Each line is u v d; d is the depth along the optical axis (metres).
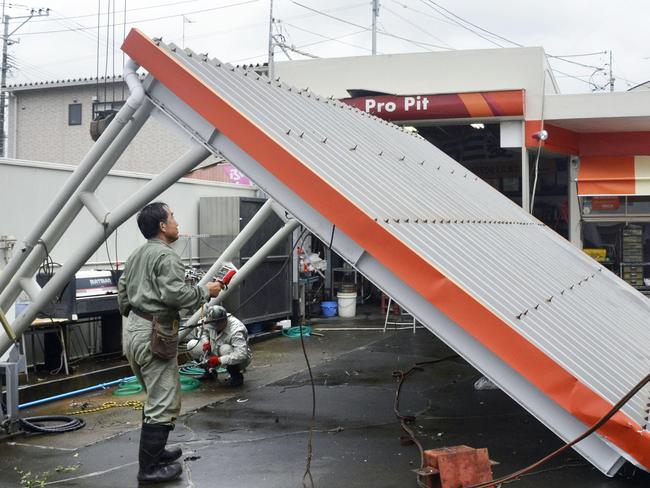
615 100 12.88
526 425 6.19
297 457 5.32
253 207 11.74
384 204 4.79
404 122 13.32
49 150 29.72
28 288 6.10
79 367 8.43
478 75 13.56
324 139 5.55
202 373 8.46
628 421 3.77
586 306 5.48
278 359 10.03
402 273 4.21
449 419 6.45
